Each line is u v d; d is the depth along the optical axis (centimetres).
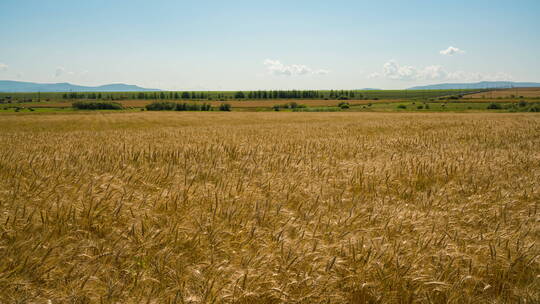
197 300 247
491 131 1728
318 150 1008
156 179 557
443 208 455
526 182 583
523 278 294
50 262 283
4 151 843
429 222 392
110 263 294
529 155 851
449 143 1207
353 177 611
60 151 884
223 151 945
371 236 357
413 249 319
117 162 701
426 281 276
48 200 411
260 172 659
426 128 2155
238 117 6059
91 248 313
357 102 13488
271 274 275
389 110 8956
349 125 2638
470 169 688
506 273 293
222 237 341
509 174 654
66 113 8375
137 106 11975
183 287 263
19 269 267
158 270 285
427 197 498
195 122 4862
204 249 322
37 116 6775
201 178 604
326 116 5853
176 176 587
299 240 331
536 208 447
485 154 865
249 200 462
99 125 4431
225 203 440
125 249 310
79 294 250
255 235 343
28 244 301
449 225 389
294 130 2133
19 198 418
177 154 878
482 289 274
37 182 485
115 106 10888
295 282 265
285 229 360
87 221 363
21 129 3681
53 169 582
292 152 952
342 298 260
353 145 1099
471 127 2055
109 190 457
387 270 283
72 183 496
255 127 2642
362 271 284
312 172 653
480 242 339
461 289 271
